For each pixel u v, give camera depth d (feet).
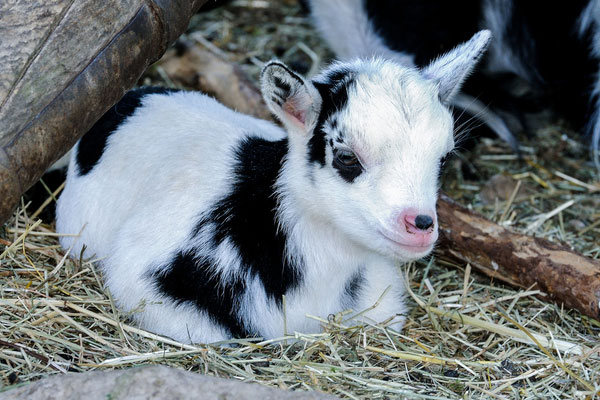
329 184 14.73
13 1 14.21
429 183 14.38
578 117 25.41
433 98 14.78
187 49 25.36
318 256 15.79
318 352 15.60
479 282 19.07
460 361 15.74
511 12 23.34
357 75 14.98
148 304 15.64
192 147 16.57
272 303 15.87
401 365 15.60
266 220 15.60
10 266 16.81
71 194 17.85
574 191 23.47
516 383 15.33
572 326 17.38
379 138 14.12
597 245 20.65
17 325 14.98
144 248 15.81
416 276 19.06
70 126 14.44
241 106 24.02
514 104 25.40
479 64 23.65
